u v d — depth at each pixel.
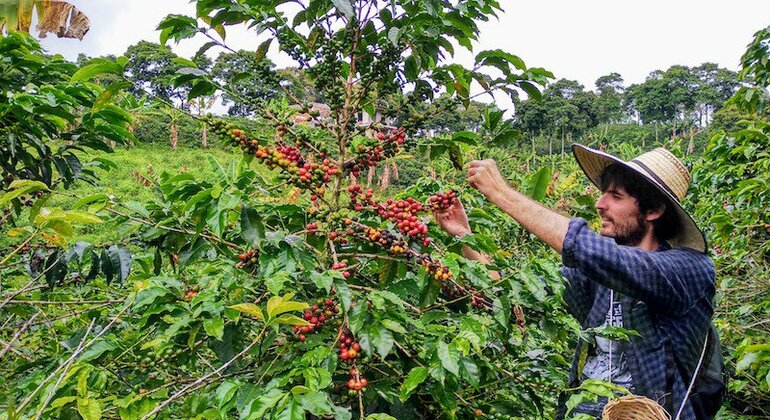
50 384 1.84
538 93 2.53
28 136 3.17
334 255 2.13
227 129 2.24
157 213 2.30
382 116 2.42
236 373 1.96
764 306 3.75
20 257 3.30
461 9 2.48
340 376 2.06
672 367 2.13
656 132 64.12
